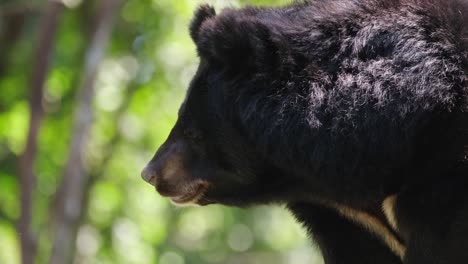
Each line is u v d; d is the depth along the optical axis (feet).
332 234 30.19
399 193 26.91
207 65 28.60
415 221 26.53
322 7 27.71
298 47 26.78
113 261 67.36
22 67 67.72
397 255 29.45
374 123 25.86
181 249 112.57
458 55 26.23
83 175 46.01
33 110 44.68
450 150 25.95
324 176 26.73
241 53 27.25
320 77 26.50
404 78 25.93
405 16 26.81
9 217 60.80
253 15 28.50
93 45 46.50
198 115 29.01
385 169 26.27
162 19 66.80
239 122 27.76
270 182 28.89
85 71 46.16
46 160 63.87
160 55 67.36
